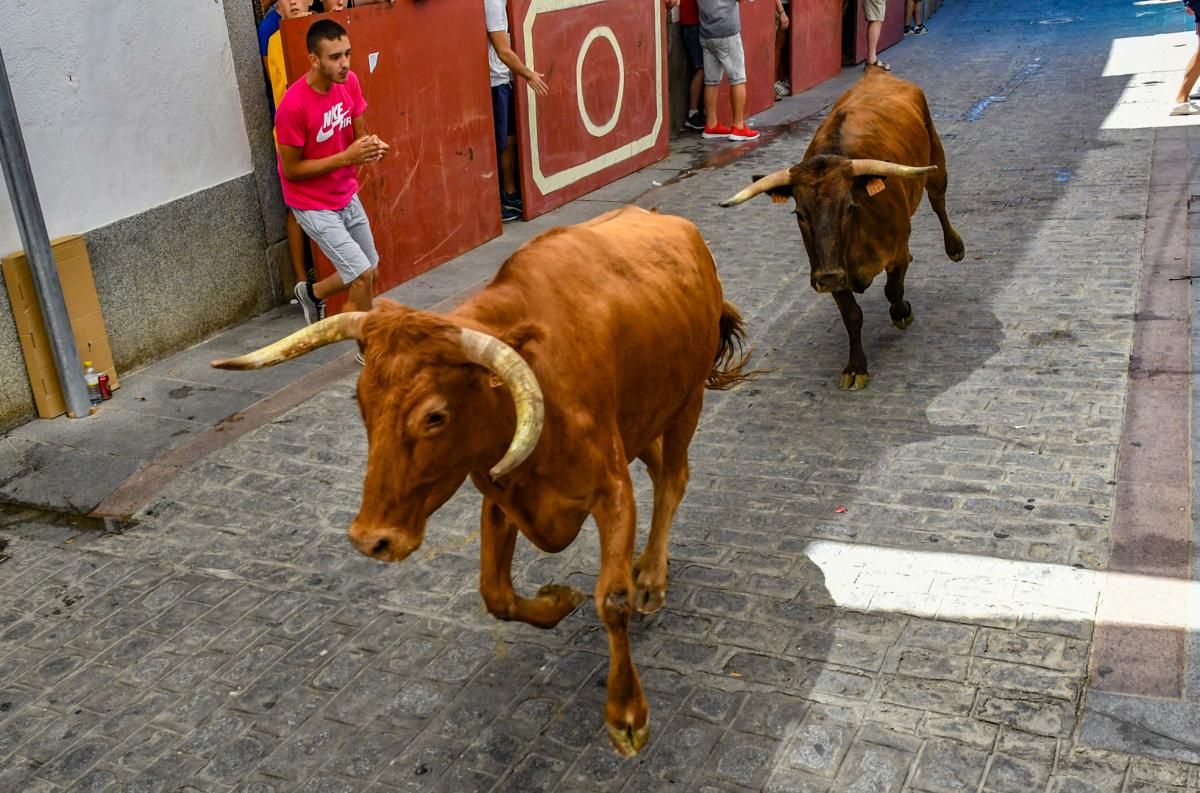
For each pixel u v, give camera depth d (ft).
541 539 11.55
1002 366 20.31
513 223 33.24
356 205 23.13
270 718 12.69
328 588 15.20
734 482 17.10
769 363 21.57
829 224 18.63
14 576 15.98
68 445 19.81
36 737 12.64
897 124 21.25
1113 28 63.72
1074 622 13.03
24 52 20.30
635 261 12.75
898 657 12.73
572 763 11.60
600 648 13.46
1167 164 32.96
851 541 15.20
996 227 28.84
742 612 13.85
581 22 34.19
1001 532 15.03
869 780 10.95
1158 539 14.48
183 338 24.34
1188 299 22.43
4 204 20.01
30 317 20.26
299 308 26.81
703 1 41.42
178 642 14.21
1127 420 17.75
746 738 11.68
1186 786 10.52
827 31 54.90
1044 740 11.25
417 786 11.48
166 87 23.31
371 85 26.37
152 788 11.75
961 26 70.59
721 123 45.21
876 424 18.58
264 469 18.61
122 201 22.57
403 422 9.43
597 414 11.20
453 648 13.70
